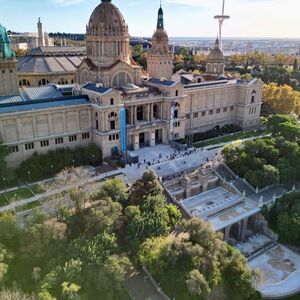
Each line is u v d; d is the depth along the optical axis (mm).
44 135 110125
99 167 111500
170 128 132125
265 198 105688
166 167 113562
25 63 170750
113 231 80125
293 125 132750
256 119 168375
